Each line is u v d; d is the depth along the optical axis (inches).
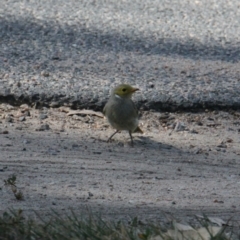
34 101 496.7
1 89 501.0
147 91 506.3
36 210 323.0
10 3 720.3
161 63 576.1
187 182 376.8
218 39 644.7
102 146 436.8
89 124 475.8
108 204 336.2
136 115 443.8
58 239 276.1
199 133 468.8
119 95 437.7
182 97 501.4
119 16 694.5
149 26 669.3
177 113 495.8
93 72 543.8
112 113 440.8
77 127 468.8
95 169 390.9
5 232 279.3
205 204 342.3
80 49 601.9
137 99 496.4
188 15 709.9
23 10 698.2
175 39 638.5
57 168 388.8
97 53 594.2
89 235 277.6
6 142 429.1
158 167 401.4
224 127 480.1
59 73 536.7
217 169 403.5
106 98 495.5
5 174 374.6
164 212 327.3
